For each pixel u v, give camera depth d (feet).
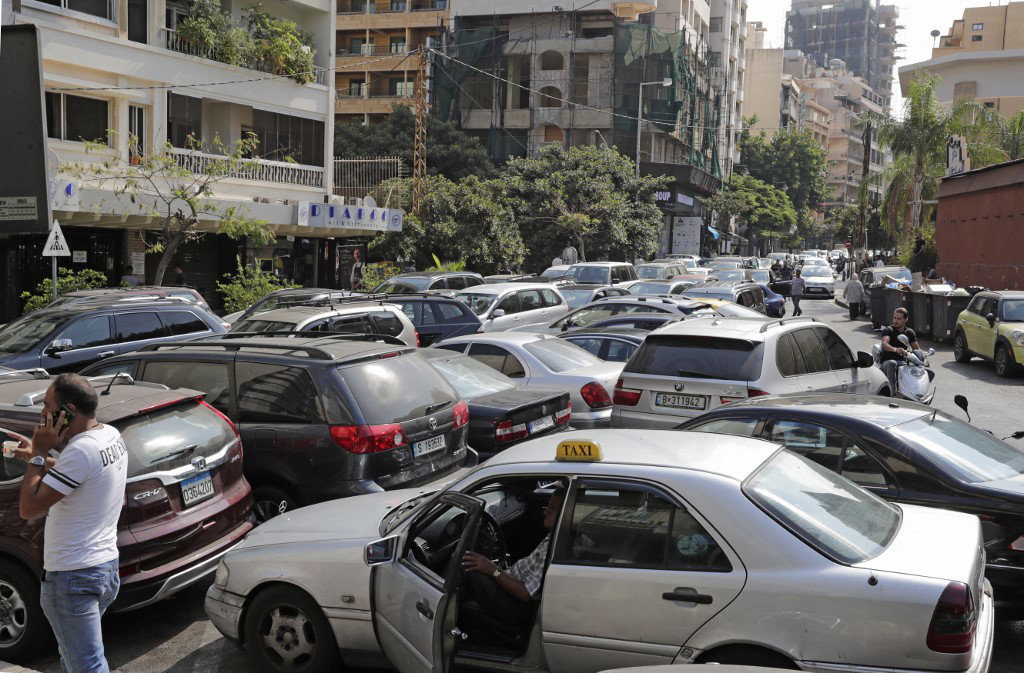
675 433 15.93
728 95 280.51
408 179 116.88
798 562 12.41
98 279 73.00
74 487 13.75
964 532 13.98
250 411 22.75
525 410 27.14
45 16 71.61
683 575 12.84
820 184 354.13
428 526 15.83
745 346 27.61
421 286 67.72
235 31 87.92
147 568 17.80
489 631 14.56
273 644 16.42
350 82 220.64
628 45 196.85
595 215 144.66
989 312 59.16
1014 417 43.16
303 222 88.43
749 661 12.39
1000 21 269.85
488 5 212.43
